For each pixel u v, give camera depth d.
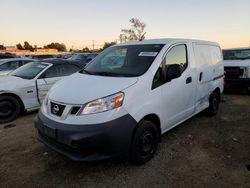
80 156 2.98
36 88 6.03
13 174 3.33
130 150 3.27
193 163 3.55
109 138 2.93
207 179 3.14
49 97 3.48
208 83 5.38
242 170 3.35
